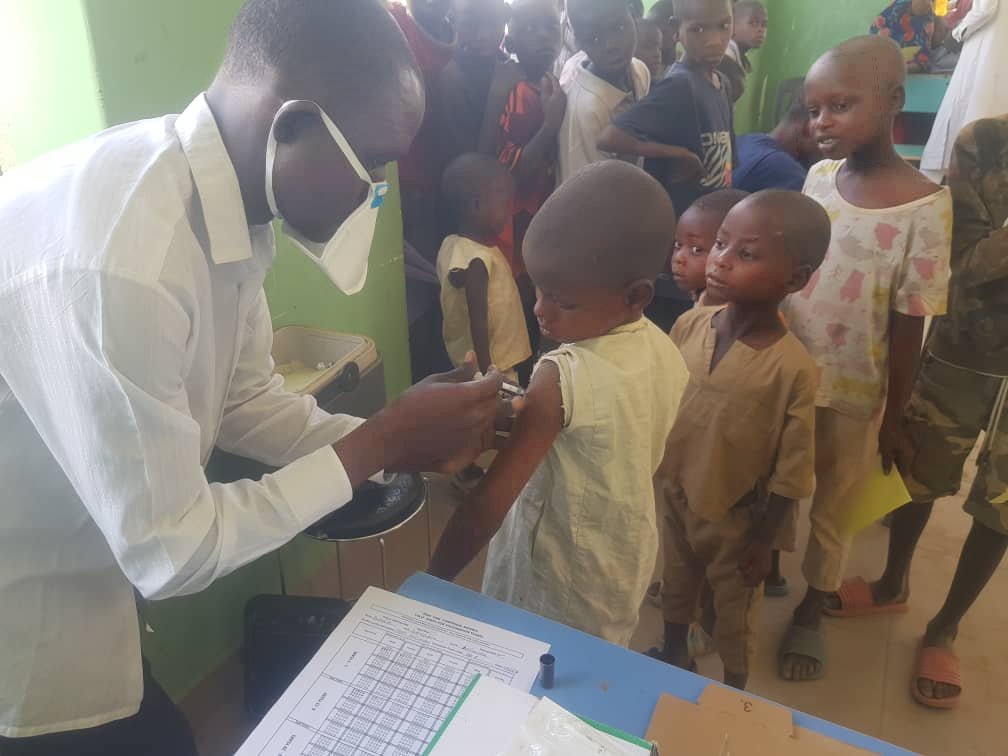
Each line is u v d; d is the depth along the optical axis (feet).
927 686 5.25
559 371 2.85
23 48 3.59
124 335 1.92
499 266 6.63
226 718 4.95
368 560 6.45
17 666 2.61
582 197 2.73
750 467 4.28
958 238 4.81
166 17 3.90
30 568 2.53
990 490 4.92
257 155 2.15
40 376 2.03
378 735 1.96
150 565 2.15
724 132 7.51
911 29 14.40
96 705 2.80
